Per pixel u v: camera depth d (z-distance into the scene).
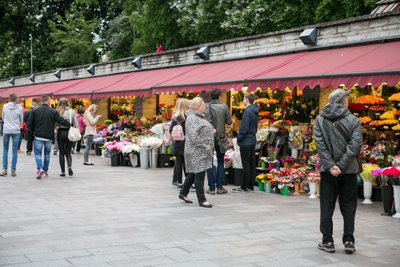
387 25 9.81
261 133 10.88
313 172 9.49
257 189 10.19
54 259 4.96
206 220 6.98
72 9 39.00
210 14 25.47
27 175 11.66
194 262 4.95
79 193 9.16
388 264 5.06
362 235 6.33
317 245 5.73
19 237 5.83
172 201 8.49
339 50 10.56
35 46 44.06
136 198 8.73
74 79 25.42
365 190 8.79
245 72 11.67
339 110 5.41
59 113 11.76
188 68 15.51
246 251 5.41
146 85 15.14
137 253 5.23
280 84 9.98
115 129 18.48
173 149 9.79
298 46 11.90
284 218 7.22
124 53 37.94
